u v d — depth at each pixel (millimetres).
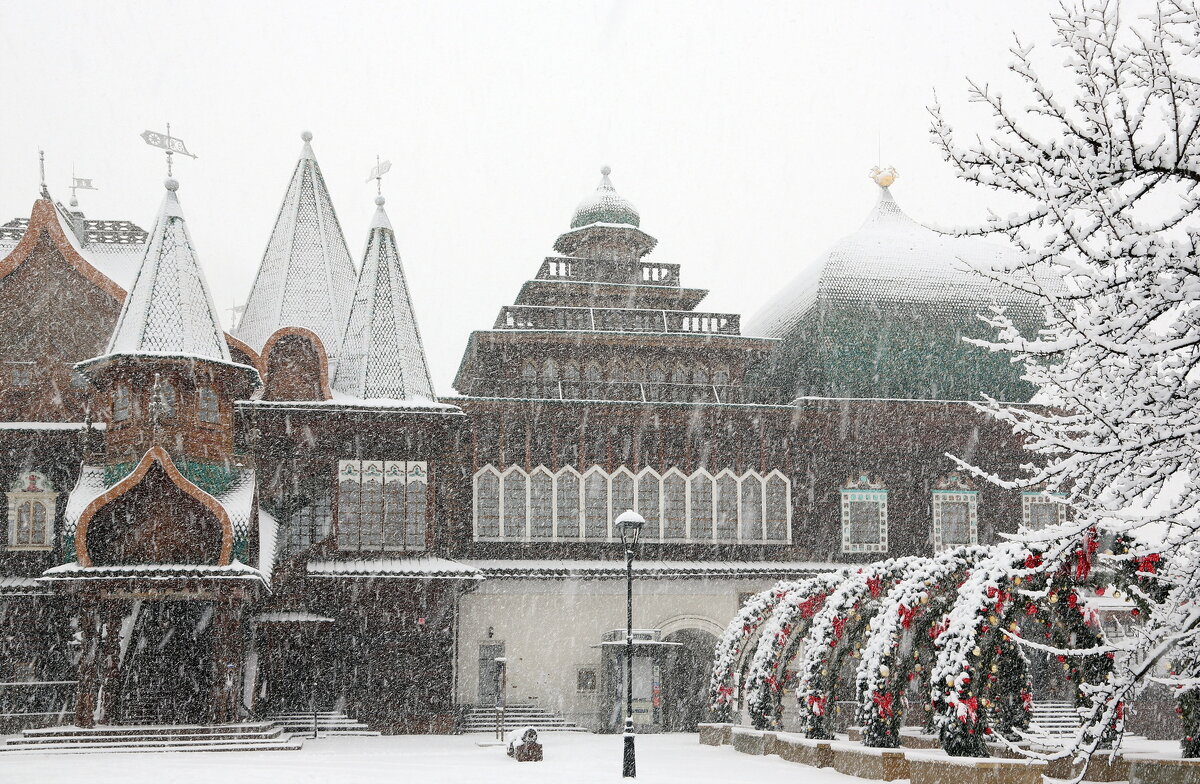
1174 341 10109
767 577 49188
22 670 42281
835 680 31859
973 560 25109
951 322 55625
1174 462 10688
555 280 54281
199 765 29922
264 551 41562
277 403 44812
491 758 32688
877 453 51750
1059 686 48062
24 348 44906
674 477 50062
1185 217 10195
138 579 37125
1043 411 52594
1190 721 21297
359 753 34375
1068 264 10555
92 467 40469
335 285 49812
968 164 10547
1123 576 20016
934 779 22516
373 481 45750
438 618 44812
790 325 58281
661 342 52406
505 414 49000
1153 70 10039
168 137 41531
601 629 47969
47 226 45344
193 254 41312
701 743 39094
